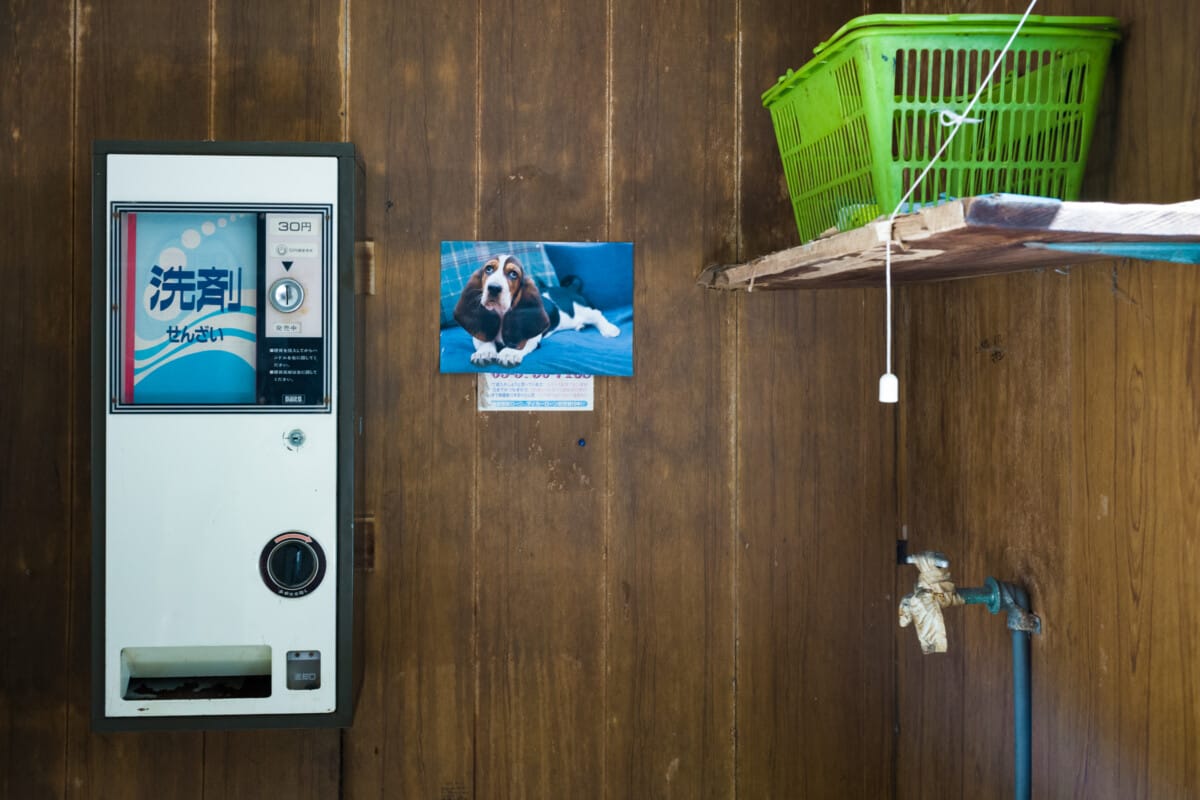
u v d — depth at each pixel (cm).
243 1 166
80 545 163
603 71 172
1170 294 109
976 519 152
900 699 177
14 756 163
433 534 169
